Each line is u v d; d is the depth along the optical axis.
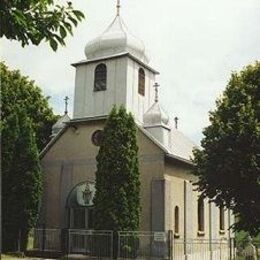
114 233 27.20
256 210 24.97
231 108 26.52
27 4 6.12
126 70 34.53
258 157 25.00
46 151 35.16
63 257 28.02
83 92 35.75
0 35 5.44
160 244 27.81
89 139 33.78
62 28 6.33
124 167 28.19
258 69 27.56
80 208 32.88
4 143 30.33
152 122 32.22
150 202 30.44
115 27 36.94
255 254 26.92
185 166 33.91
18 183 30.14
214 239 35.34
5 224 29.77
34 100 42.81
